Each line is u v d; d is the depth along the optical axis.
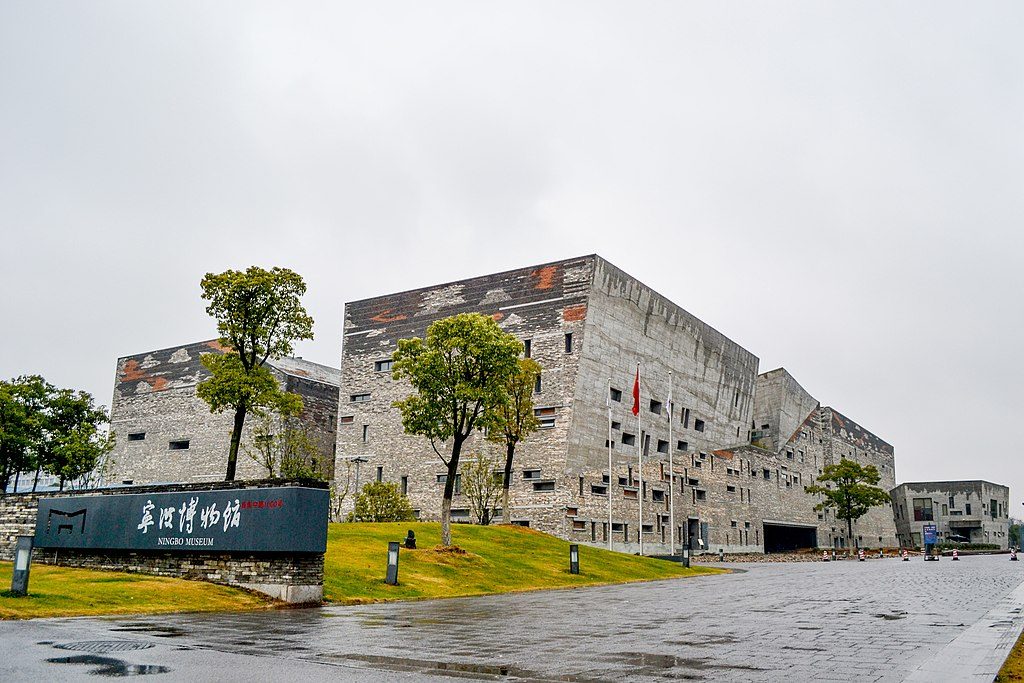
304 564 21.80
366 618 18.34
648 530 73.56
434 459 71.81
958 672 10.21
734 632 15.59
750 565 62.41
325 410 84.50
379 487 60.00
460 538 41.59
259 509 21.78
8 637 13.56
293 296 45.66
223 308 44.47
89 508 25.38
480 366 36.16
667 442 78.44
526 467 66.50
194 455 83.38
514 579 33.19
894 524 128.62
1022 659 11.30
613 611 20.86
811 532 105.69
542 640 14.38
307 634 14.87
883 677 10.08
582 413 66.50
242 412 45.09
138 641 13.28
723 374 92.00
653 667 11.17
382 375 77.12
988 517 130.88
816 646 13.20
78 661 11.05
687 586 33.88
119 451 88.88
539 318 69.38
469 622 17.70
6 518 27.70
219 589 21.56
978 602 21.95
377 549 33.00
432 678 10.16
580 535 64.81
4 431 52.88
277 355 47.12
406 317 77.31
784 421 101.56
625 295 73.19
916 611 19.39
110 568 24.75
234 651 12.38
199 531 22.78
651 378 77.00
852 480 96.06
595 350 68.25
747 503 89.56
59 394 56.69
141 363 90.62
